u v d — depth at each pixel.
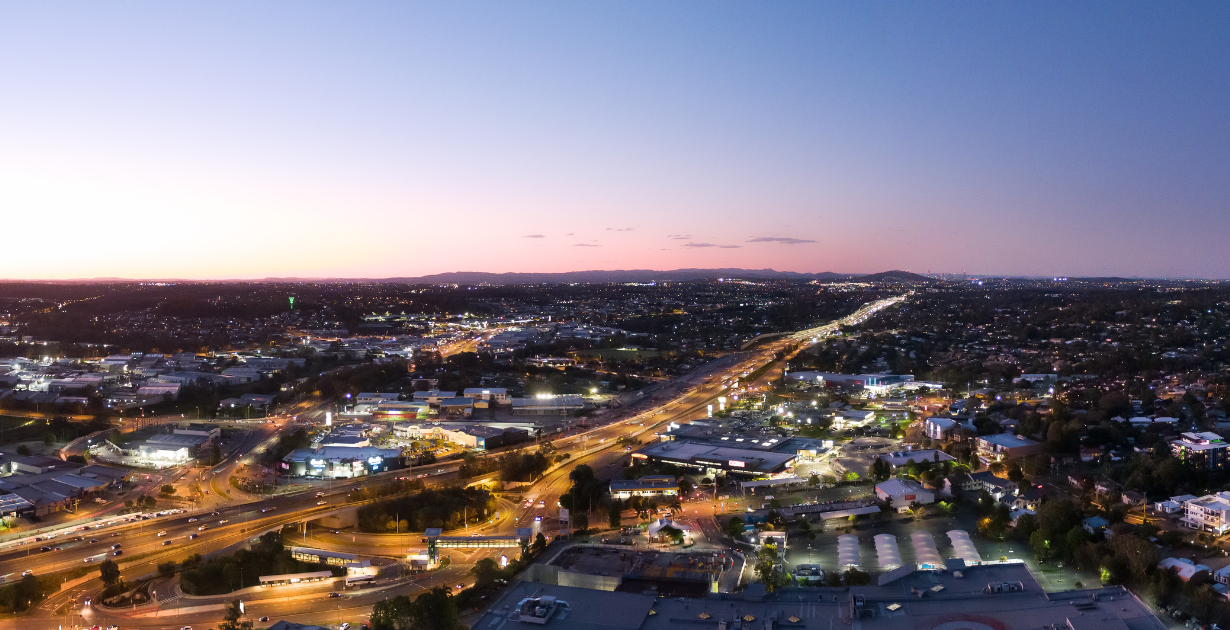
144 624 198.00
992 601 177.00
